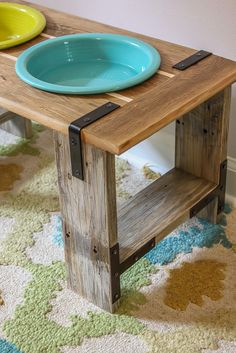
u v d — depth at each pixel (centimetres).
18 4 164
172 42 163
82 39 145
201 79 131
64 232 135
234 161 163
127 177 179
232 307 137
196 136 152
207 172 155
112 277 132
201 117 148
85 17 179
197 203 148
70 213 131
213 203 157
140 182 176
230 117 159
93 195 123
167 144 174
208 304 138
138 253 135
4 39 164
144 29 167
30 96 125
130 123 116
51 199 170
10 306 139
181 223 146
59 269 148
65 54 146
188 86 128
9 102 124
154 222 142
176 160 160
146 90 127
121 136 112
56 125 117
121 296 140
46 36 150
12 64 137
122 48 145
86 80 141
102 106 121
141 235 139
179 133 155
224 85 132
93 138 113
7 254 152
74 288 142
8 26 166
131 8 166
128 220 143
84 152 118
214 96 142
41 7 166
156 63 134
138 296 140
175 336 130
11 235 158
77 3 178
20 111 123
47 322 135
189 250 152
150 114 118
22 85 129
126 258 133
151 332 132
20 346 129
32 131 197
